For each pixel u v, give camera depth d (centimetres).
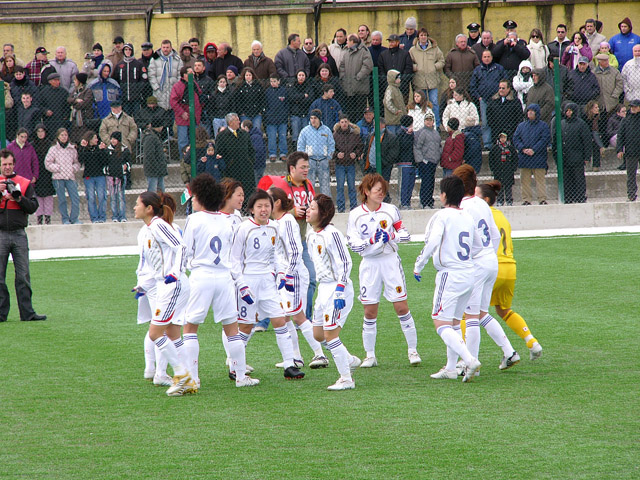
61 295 4172
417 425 2038
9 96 5881
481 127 6381
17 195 3466
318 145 5934
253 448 1888
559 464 1741
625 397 2245
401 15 8375
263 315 2628
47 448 1916
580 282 4181
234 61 6625
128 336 3241
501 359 2794
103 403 2316
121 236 5984
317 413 2172
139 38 8169
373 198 2688
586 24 7194
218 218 2453
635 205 6319
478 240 2495
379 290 2719
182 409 2244
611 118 6712
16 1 8225
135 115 6444
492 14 8488
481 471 1711
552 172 7188
